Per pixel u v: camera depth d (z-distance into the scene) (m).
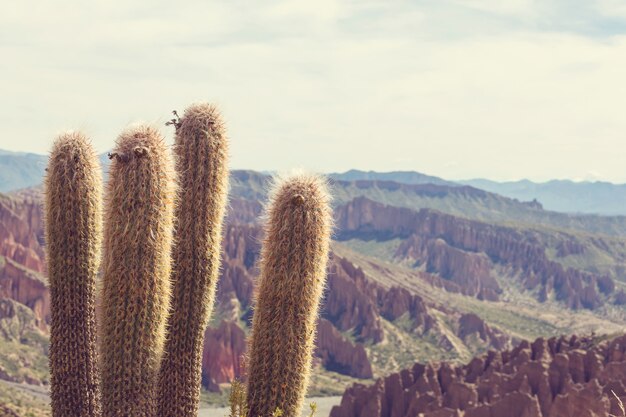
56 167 10.35
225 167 11.09
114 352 10.02
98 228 10.59
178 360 10.77
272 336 10.61
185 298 10.78
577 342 103.94
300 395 10.73
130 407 10.05
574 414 73.50
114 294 10.05
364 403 110.94
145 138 10.12
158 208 10.08
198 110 11.00
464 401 94.06
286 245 10.55
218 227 11.05
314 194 10.69
